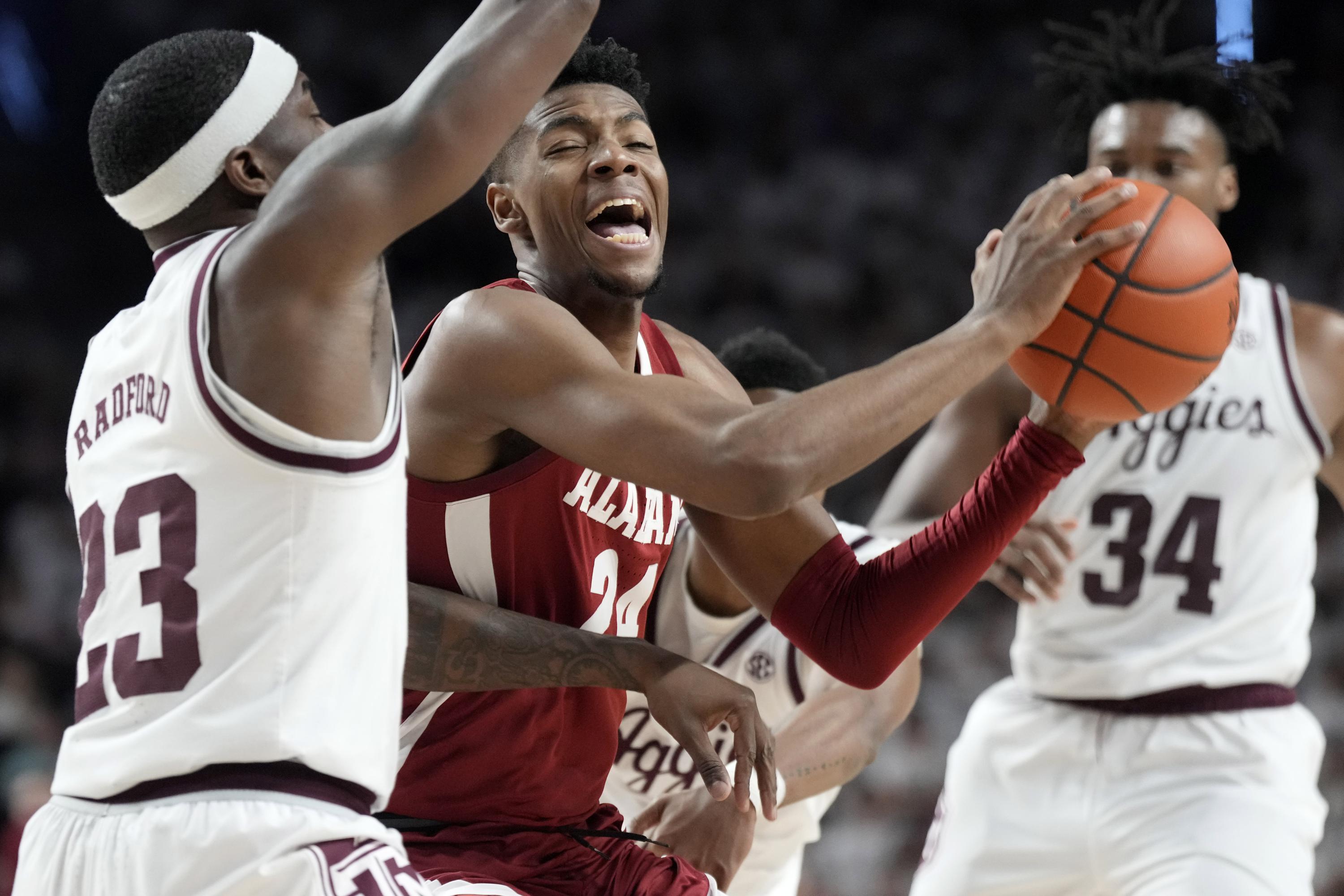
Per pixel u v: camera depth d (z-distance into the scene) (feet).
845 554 24.31
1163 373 22.24
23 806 62.59
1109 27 37.78
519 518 22.71
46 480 98.17
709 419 19.45
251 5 114.93
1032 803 34.86
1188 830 32.83
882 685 29.99
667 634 31.24
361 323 18.34
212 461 18.04
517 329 20.72
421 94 17.88
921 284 109.60
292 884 17.26
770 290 109.40
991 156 114.93
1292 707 34.63
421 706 23.07
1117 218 22.30
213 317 18.17
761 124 117.50
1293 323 35.63
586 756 23.80
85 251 110.22
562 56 18.35
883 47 119.96
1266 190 107.55
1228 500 34.60
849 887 70.03
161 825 17.53
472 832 23.00
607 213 23.80
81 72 112.37
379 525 18.56
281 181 18.25
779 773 27.89
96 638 19.01
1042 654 35.37
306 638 17.93
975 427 36.78
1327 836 68.23
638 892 22.70
